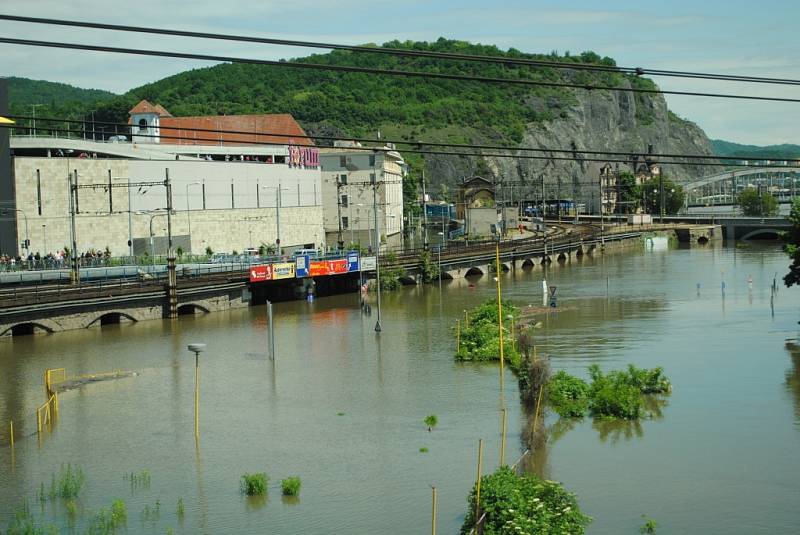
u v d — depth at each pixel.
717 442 66.12
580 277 179.75
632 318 122.50
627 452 64.19
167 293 125.38
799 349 97.94
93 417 74.94
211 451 65.62
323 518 52.94
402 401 78.25
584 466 61.41
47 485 59.03
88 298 116.38
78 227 153.50
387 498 55.69
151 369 92.62
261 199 194.50
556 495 50.69
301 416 74.25
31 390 84.19
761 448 64.62
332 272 149.12
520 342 92.69
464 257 182.88
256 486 57.06
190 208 175.38
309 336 111.56
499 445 65.38
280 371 91.06
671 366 90.88
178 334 113.00
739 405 75.81
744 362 92.06
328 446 66.12
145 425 72.38
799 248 108.44
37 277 128.38
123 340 108.50
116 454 65.25
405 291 160.62
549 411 74.12
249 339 109.38
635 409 72.81
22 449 66.69
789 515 52.94
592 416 73.06
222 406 77.75
